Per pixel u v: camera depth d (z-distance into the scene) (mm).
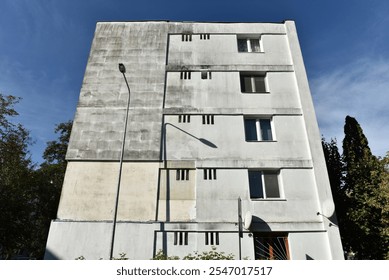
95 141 13148
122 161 12109
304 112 13789
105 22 16484
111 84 14547
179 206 11922
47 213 19469
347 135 15984
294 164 12703
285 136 13430
